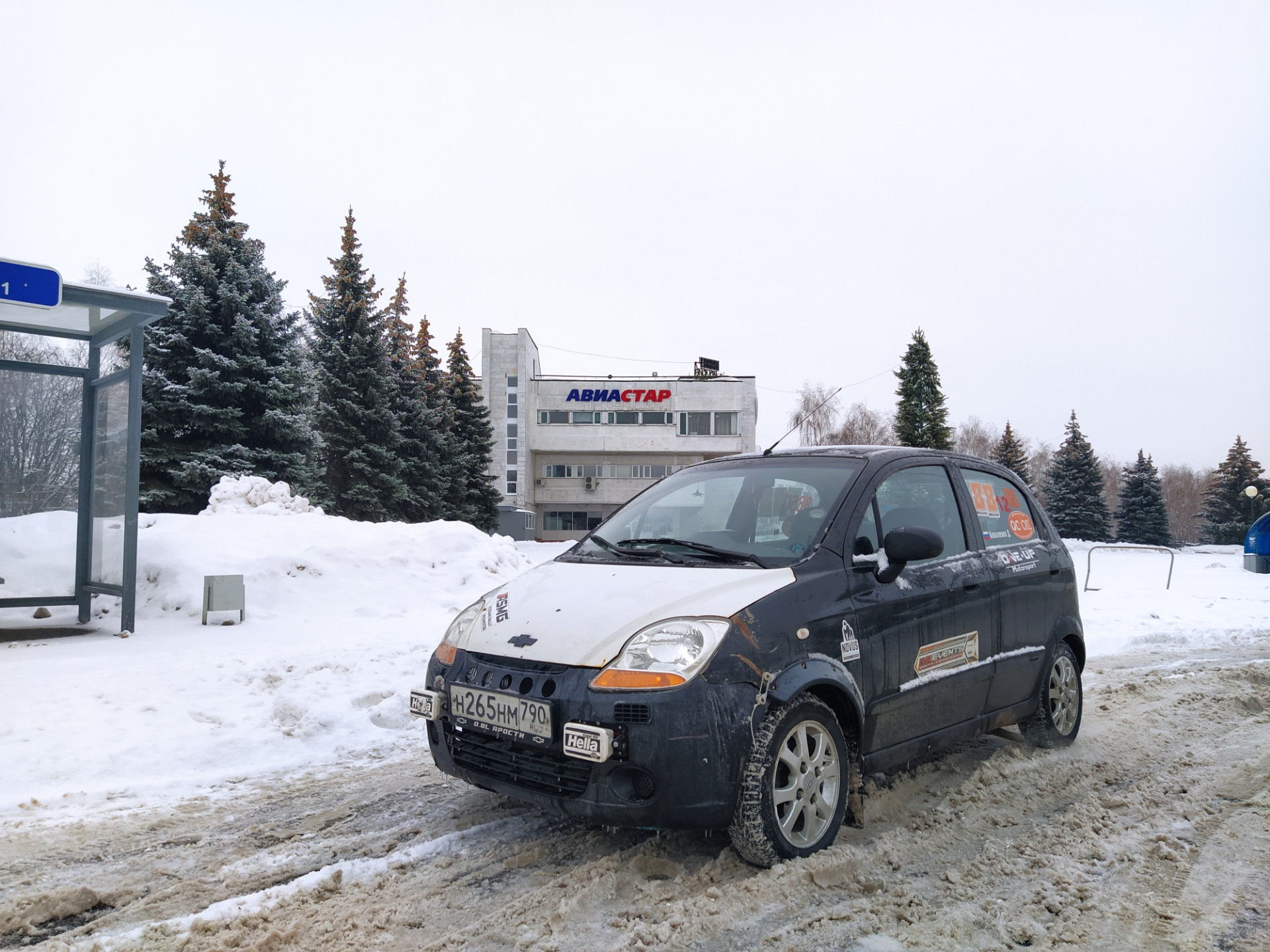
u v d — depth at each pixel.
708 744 3.07
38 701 5.82
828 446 4.78
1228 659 8.55
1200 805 4.11
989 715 4.48
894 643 3.82
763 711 3.21
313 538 12.42
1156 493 65.69
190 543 11.30
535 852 3.51
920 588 4.04
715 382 68.75
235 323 24.34
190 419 23.64
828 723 3.47
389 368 34.91
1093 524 62.25
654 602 3.41
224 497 15.01
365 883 3.29
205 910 3.04
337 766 5.06
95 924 2.97
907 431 51.88
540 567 4.30
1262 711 6.20
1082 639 5.34
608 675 3.14
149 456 23.05
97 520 9.63
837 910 2.97
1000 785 4.34
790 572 3.59
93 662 7.09
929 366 52.06
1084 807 4.02
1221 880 3.28
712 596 3.40
